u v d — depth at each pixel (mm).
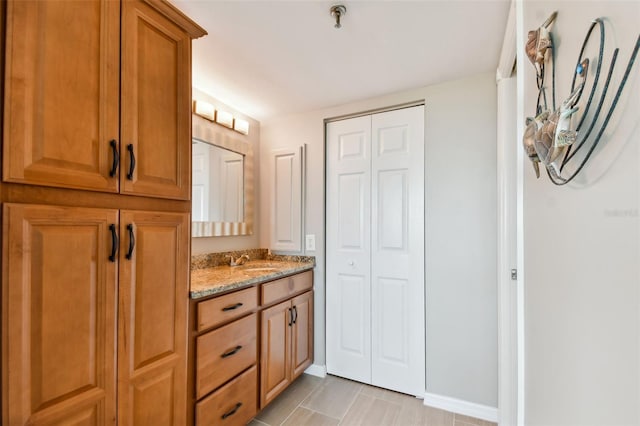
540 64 834
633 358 451
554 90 756
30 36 786
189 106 1265
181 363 1214
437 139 1960
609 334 520
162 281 1146
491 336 1793
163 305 1147
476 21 1350
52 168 827
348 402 1982
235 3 1238
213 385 1423
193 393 1332
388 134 2193
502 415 1638
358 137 2301
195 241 2031
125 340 1009
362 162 2281
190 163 1269
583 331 614
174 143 1198
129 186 1023
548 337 799
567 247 688
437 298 1936
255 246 2582
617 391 496
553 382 766
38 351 801
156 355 1117
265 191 2619
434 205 1956
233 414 1536
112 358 970
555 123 601
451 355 1889
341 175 2355
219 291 1438
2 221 746
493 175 1811
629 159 454
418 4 1239
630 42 449
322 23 1366
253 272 1898
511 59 1461
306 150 2451
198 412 1336
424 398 1961
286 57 1655
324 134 2406
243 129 2398
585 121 587
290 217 2482
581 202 618
